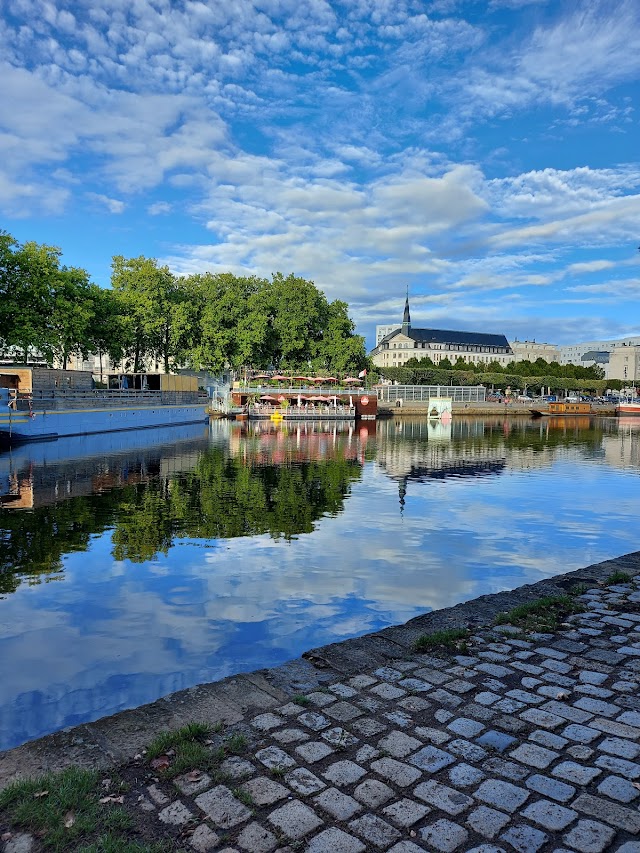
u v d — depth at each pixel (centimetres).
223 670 749
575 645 705
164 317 7469
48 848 376
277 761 466
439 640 719
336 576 1164
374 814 403
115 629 884
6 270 4888
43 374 4225
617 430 6788
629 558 1148
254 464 3014
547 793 424
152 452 3488
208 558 1283
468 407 10544
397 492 2223
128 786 436
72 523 1608
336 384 9069
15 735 594
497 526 1648
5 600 1011
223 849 371
